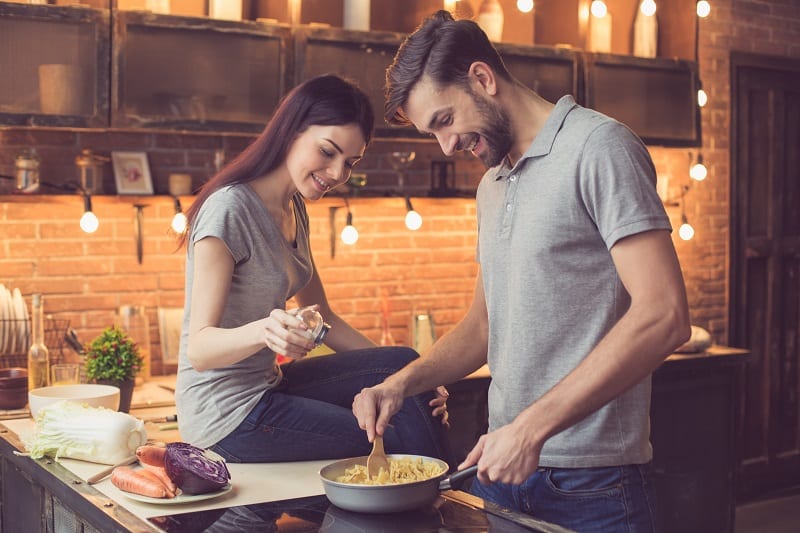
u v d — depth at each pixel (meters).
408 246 4.45
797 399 5.59
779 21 5.45
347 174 2.42
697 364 4.25
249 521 1.82
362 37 3.79
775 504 5.24
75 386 2.83
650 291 1.74
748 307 5.39
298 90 2.38
